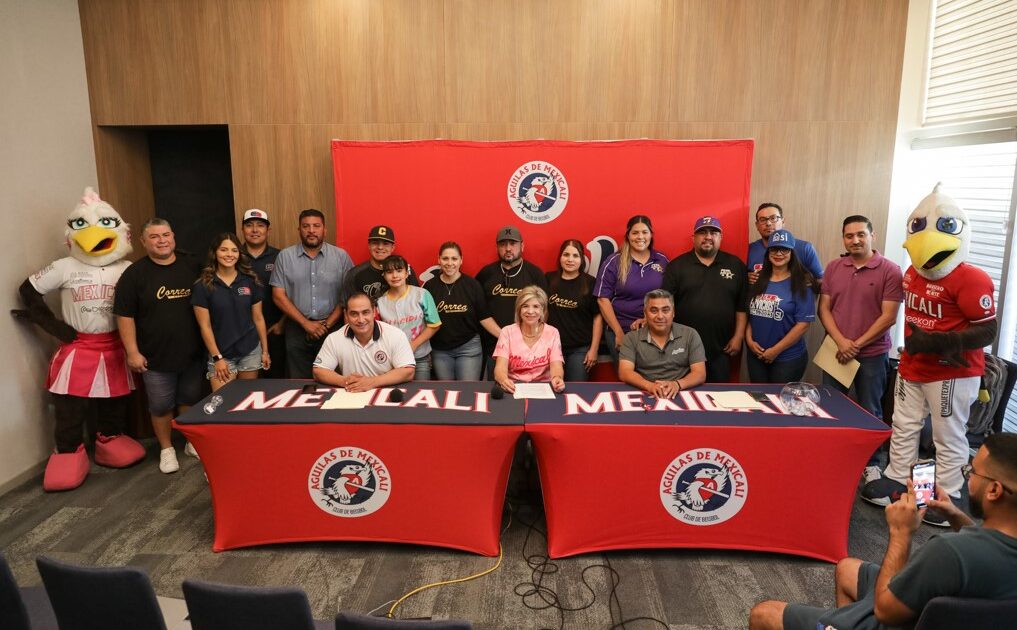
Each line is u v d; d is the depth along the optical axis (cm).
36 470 420
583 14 452
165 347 404
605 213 454
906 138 463
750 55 451
